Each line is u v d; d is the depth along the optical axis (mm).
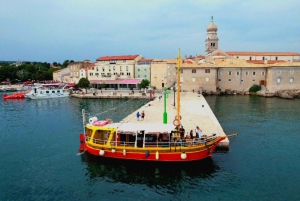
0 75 134000
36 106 63875
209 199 18875
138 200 18969
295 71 80562
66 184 21422
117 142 25844
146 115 42969
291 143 30734
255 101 67812
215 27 116562
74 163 25641
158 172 23453
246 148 28906
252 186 20422
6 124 43281
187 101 61062
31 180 22141
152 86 101875
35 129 39438
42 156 27625
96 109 57812
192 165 24469
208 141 25141
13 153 28688
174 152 24094
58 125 41875
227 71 86750
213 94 84438
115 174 23188
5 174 23312
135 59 107375
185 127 33719
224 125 40031
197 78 85625
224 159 25719
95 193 20000
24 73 136625
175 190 20281
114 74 105125
